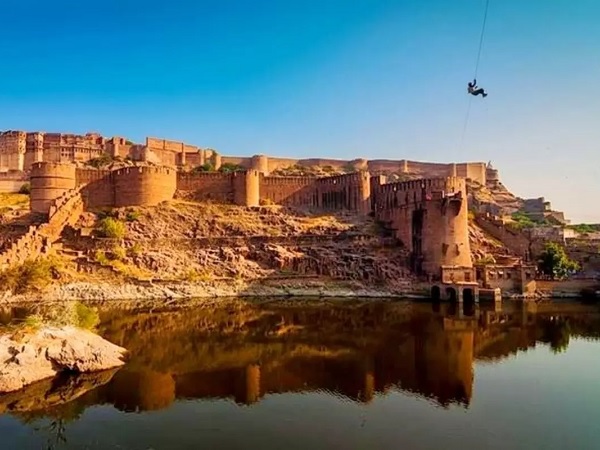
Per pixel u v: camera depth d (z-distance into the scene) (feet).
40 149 443.32
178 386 100.42
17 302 198.90
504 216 455.22
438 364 118.93
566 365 118.42
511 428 80.12
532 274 248.52
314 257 268.62
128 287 228.63
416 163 557.74
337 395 96.27
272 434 77.25
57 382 99.40
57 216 261.44
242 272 255.29
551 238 367.25
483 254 299.79
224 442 73.97
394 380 106.11
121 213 290.35
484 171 564.71
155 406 88.58
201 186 333.62
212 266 258.16
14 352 99.35
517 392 98.43
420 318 182.09
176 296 230.27
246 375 108.78
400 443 74.38
